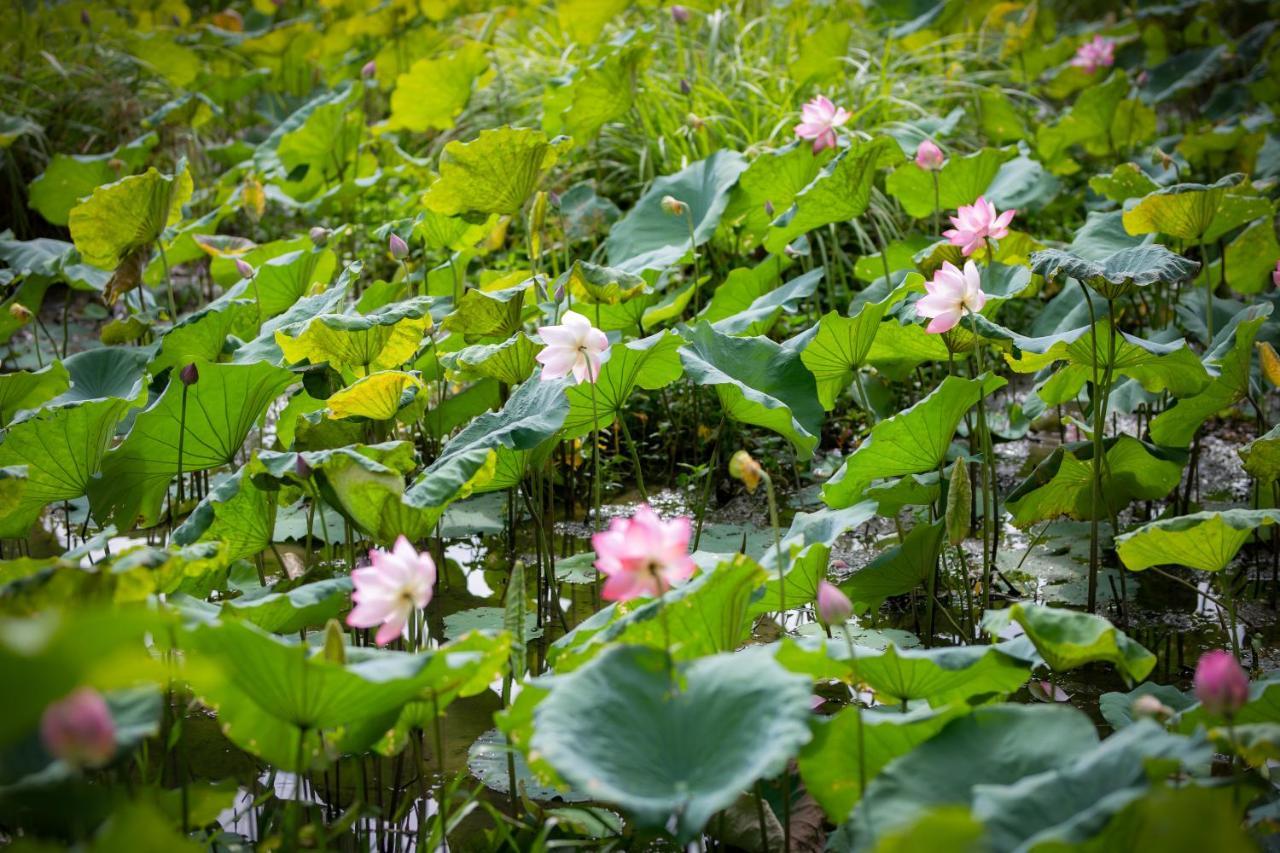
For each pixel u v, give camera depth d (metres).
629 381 3.27
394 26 7.17
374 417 3.08
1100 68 6.74
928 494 3.10
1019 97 7.10
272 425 4.85
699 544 3.69
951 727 2.03
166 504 4.16
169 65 7.00
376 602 2.10
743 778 1.73
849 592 2.97
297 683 1.90
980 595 3.45
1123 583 3.29
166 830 1.42
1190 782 1.87
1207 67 7.19
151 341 4.67
